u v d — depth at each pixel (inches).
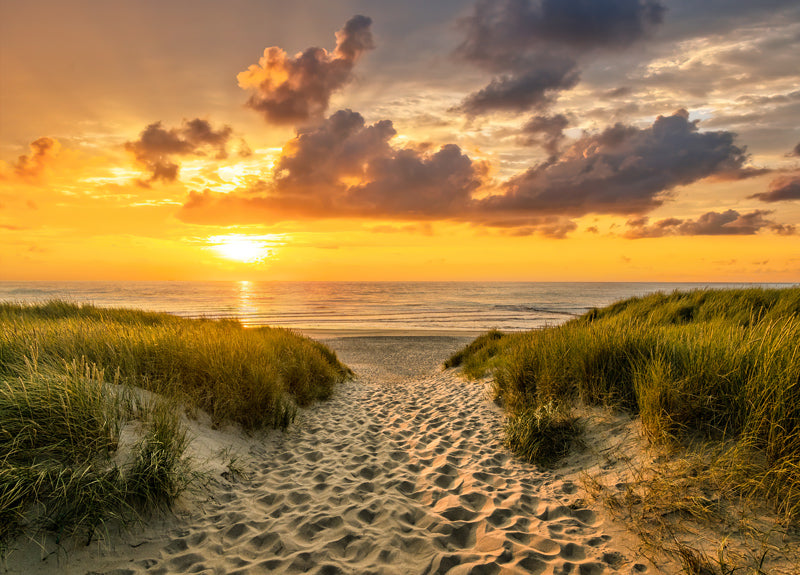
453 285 6407.5
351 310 2021.4
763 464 119.1
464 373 418.6
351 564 106.5
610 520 122.0
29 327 254.1
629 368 202.2
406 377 514.9
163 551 111.0
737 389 146.0
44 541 100.9
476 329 1250.0
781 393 126.2
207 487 145.2
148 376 199.0
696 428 145.5
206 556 110.3
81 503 108.7
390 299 3011.8
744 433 128.5
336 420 263.6
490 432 221.1
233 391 210.8
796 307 318.7
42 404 128.0
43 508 106.5
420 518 131.3
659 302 462.0
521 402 226.1
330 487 156.9
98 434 127.9
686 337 208.1
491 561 104.3
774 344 153.9
